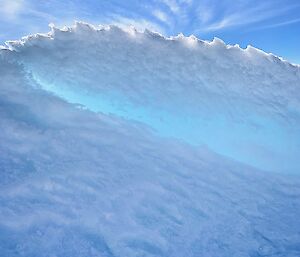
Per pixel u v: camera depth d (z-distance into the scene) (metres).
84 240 4.70
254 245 5.41
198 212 5.96
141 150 7.66
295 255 5.28
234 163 8.16
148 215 5.55
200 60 11.06
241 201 6.63
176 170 7.20
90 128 8.00
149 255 4.75
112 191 5.90
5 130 6.94
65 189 5.63
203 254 4.99
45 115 8.02
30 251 4.28
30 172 5.86
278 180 7.77
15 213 4.80
